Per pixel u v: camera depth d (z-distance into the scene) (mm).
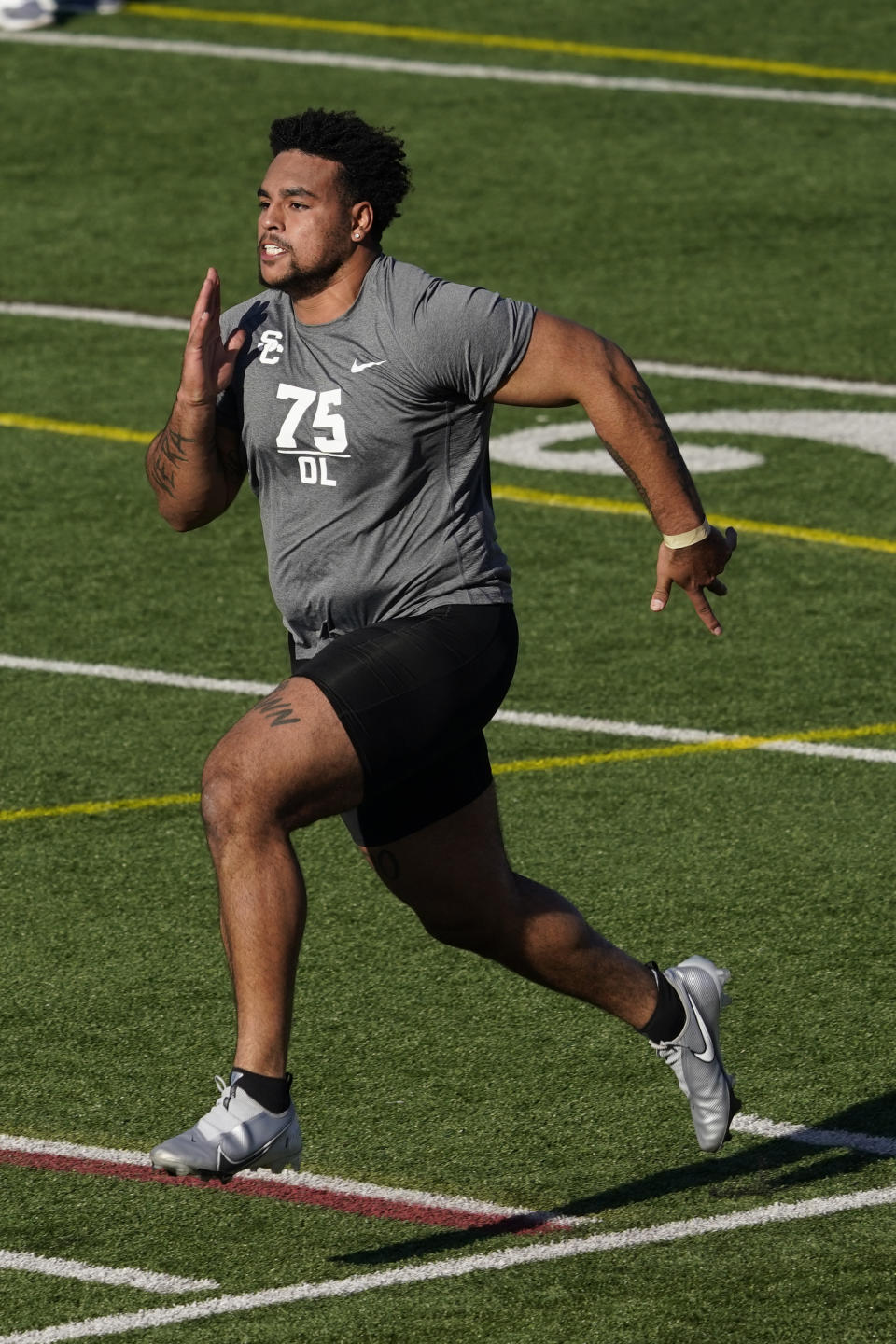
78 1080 18969
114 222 49250
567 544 33250
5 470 36406
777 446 37375
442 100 56969
